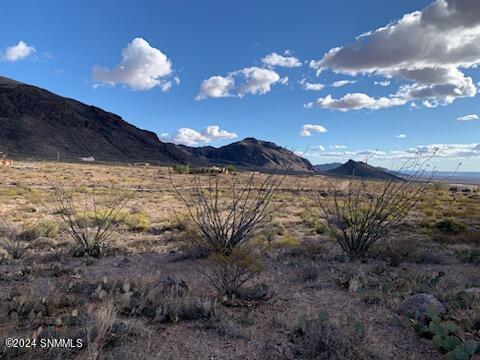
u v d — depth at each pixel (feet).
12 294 17.60
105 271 23.73
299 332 14.16
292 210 67.82
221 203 71.31
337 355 12.14
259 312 16.76
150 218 55.77
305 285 21.08
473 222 57.72
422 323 15.15
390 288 19.99
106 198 82.23
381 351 12.76
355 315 16.44
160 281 20.29
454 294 18.42
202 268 24.13
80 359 11.64
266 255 29.09
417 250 30.22
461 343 12.59
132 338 13.38
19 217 50.62
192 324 14.99
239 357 12.37
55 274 22.22
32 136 590.96
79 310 15.88
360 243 30.35
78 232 38.78
